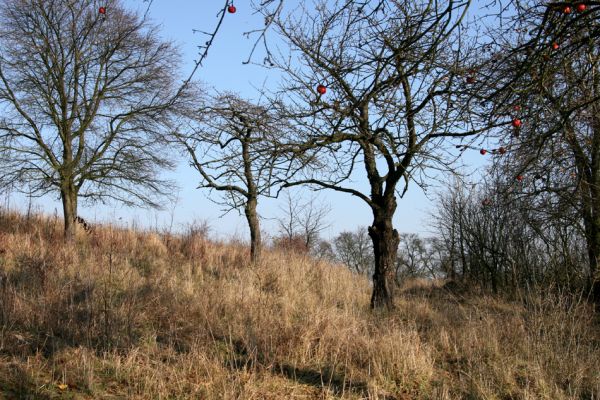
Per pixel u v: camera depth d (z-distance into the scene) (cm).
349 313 789
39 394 439
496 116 417
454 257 1900
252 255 1209
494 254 1502
